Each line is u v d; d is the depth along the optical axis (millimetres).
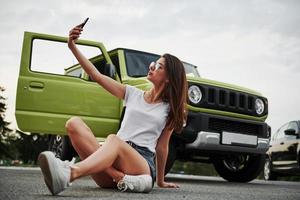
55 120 4973
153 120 2949
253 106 5477
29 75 4973
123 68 5473
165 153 3184
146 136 2941
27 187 2990
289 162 9656
